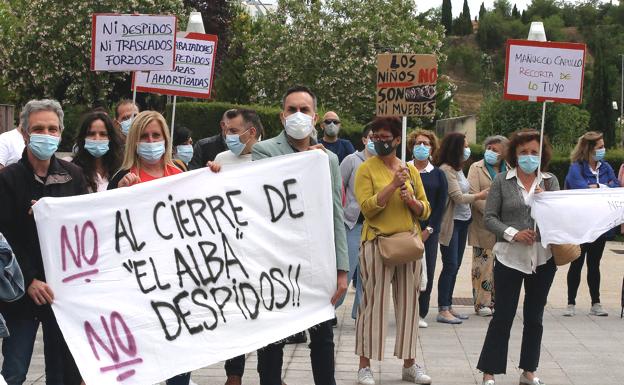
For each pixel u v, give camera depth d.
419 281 7.11
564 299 11.88
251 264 5.61
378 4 37.97
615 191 6.87
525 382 7.12
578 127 34.50
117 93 40.06
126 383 5.17
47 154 5.24
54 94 37.59
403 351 7.05
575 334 9.47
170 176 5.48
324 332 5.86
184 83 9.14
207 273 5.50
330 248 5.80
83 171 6.11
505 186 6.88
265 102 37.34
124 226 5.32
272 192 5.72
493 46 109.69
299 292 5.72
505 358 6.92
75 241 5.19
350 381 7.26
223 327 5.48
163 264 5.39
